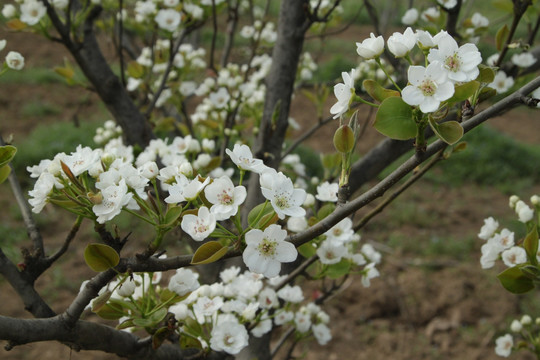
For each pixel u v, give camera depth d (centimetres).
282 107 262
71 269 555
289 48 260
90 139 754
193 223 125
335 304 547
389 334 520
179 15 294
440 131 118
